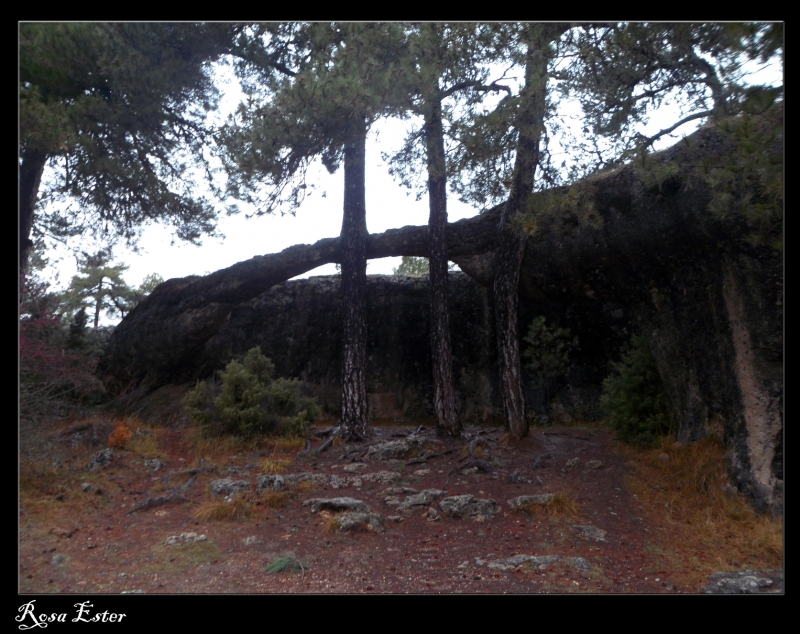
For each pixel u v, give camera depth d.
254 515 7.71
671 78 8.21
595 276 10.45
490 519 7.60
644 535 7.02
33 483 8.06
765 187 5.73
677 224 8.78
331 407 15.27
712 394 8.75
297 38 11.95
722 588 5.43
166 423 13.70
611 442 10.70
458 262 12.12
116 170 12.19
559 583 5.68
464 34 8.85
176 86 12.01
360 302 12.41
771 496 7.40
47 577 5.69
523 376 14.31
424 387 15.07
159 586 5.57
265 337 16.34
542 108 9.09
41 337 10.73
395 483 9.18
